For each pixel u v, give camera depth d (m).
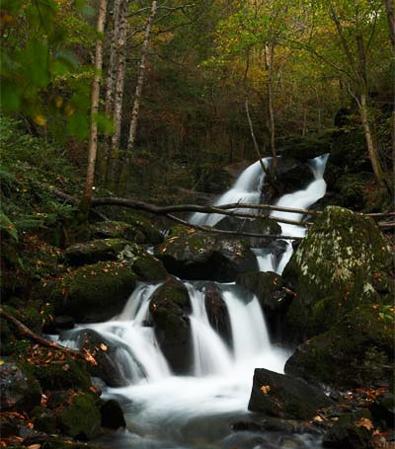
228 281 9.28
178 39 20.53
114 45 13.78
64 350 6.09
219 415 5.64
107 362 6.41
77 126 1.26
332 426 5.05
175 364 7.02
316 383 6.38
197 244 9.39
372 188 14.02
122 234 10.19
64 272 8.23
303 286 7.77
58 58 1.16
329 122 22.56
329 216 7.97
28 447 4.08
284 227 13.59
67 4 6.45
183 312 7.35
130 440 5.01
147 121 19.47
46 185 9.53
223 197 16.97
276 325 7.92
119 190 13.73
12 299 7.11
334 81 21.11
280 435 5.14
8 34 1.21
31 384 4.88
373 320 6.46
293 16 15.50
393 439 4.98
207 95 21.00
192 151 19.75
